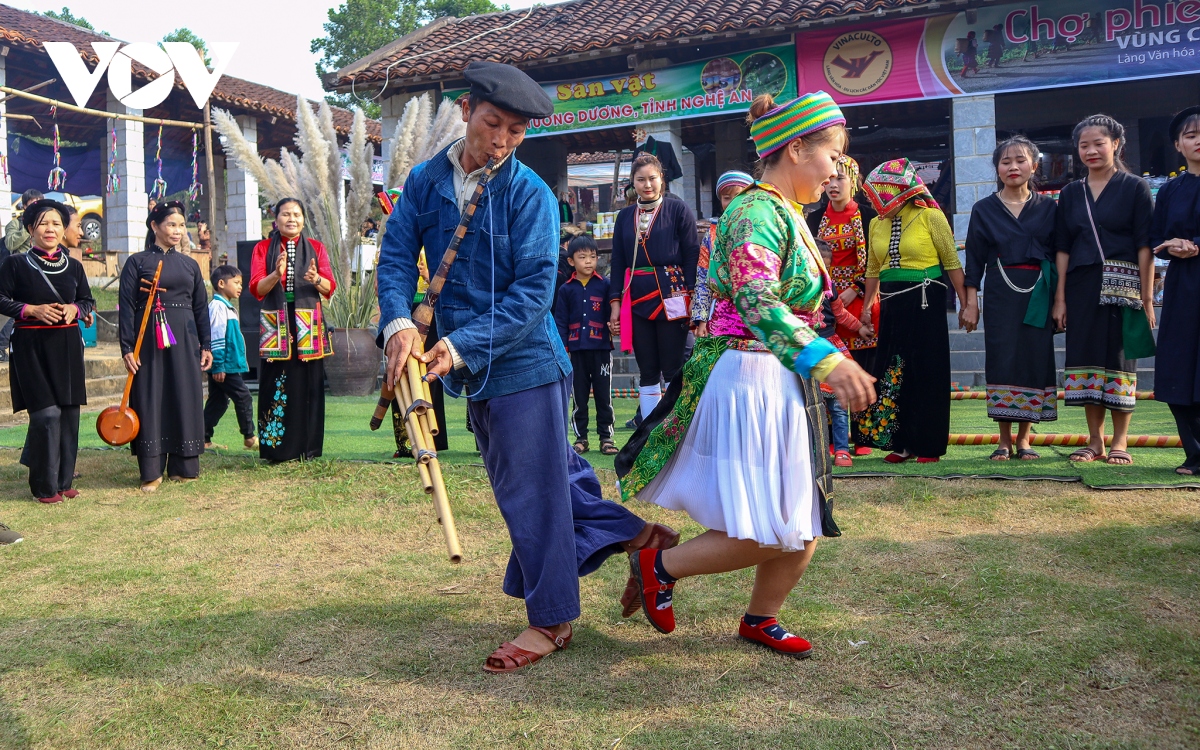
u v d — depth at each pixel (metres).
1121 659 2.67
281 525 4.62
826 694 2.57
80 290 5.53
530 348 2.91
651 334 6.09
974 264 5.49
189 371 5.78
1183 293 4.86
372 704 2.60
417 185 3.04
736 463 2.62
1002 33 11.74
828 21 11.72
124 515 4.98
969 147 11.93
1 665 2.93
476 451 6.66
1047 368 5.39
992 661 2.70
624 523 3.03
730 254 2.56
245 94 19.95
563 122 13.49
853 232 5.70
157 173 19.69
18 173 19.03
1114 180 5.17
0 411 9.54
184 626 3.24
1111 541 3.72
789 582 2.85
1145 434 6.39
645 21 13.31
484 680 2.73
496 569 3.82
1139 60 11.42
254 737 2.43
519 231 2.91
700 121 16.14
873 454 5.94
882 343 5.64
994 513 4.25
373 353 11.23
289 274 6.09
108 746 2.40
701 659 2.84
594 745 2.33
